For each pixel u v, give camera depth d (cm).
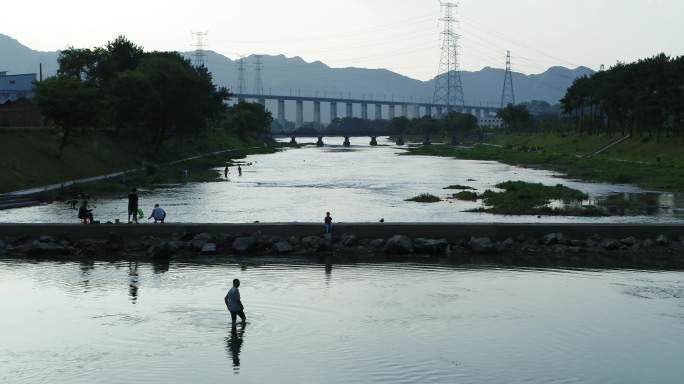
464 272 3488
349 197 7538
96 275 3388
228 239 4181
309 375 2064
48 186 7569
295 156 18212
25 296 2945
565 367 2147
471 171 12194
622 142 14738
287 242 4109
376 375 2066
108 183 8275
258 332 2462
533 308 2795
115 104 10988
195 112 12350
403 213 6100
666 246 4162
